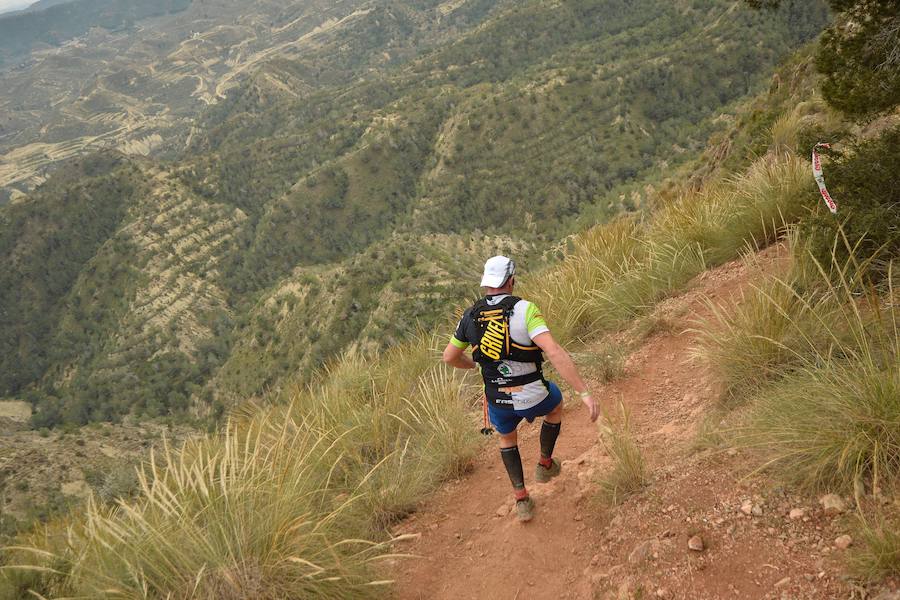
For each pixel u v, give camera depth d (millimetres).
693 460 3594
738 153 17828
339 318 139875
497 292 3592
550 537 3645
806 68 18484
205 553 3254
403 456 4742
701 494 3262
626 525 3365
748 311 4406
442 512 4445
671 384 5039
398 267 141875
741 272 6328
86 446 100875
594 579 3141
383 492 4555
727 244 7148
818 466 2865
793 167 7211
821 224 4848
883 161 4656
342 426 5688
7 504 80812
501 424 3689
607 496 3668
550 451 3938
